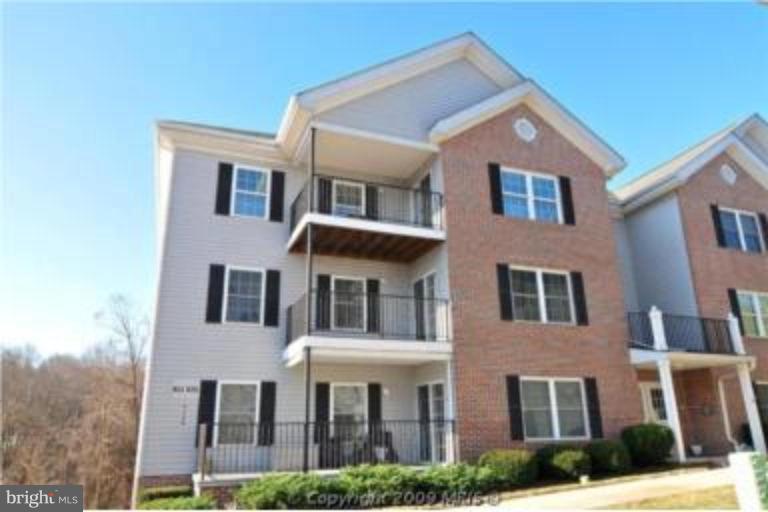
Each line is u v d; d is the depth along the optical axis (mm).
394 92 14469
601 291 14711
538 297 13898
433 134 14039
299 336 12391
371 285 14531
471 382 12320
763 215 18266
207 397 11852
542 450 11859
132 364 29938
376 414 13328
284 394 12594
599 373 13812
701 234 16891
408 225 13547
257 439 11930
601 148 15953
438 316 13094
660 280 17312
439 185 14000
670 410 13383
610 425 13383
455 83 15469
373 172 15422
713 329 15375
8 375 33375
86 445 28391
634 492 8969
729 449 14641
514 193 14594
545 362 13289
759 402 15844
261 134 15109
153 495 10062
